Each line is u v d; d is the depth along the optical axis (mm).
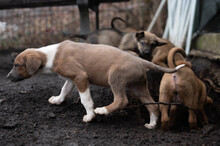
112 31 5723
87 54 3506
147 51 5293
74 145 3000
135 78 3453
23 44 7480
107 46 3613
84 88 3449
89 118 3545
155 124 3686
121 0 6270
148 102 3717
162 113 3758
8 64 5953
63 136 3227
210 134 3430
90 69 3479
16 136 3148
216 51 5516
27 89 4348
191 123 3820
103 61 3453
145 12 8609
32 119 3557
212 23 6434
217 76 5129
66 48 3529
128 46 5609
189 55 6352
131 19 8969
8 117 3496
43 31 8422
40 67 3488
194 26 6676
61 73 3471
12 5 5559
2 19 8547
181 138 3303
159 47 5609
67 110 3893
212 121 4676
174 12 6688
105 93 4418
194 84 3840
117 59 3436
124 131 3496
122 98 3400
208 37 5926
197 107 4047
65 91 3881
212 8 6480
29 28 8406
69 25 8992
